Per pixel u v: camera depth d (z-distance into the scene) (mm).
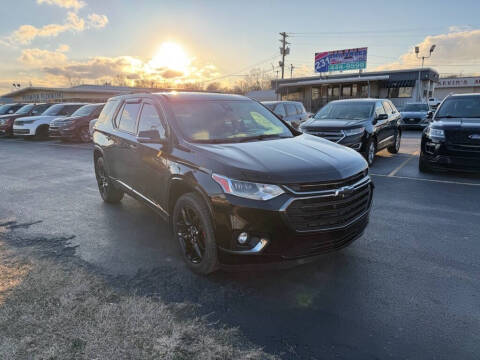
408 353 2443
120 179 5238
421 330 2684
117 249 4168
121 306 2969
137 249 4164
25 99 55844
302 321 2801
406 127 20828
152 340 2557
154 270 3639
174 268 3684
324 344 2535
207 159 3330
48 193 6820
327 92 40500
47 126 17281
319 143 3980
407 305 3010
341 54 40688
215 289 3270
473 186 7047
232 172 3066
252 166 3090
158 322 2762
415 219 5125
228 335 2623
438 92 57500
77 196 6578
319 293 3205
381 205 5824
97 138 5910
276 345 2523
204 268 3393
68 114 18094
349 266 3707
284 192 2955
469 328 2703
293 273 3562
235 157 3275
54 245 4293
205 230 3279
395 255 3959
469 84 54531
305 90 41906
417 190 6762
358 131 8625
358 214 3430
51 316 2822
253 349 2479
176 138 3854
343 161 3375
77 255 4004
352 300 3090
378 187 7008
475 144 7281
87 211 5641
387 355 2426
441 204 5855
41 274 3531
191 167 3434
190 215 3555
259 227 2955
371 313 2900
